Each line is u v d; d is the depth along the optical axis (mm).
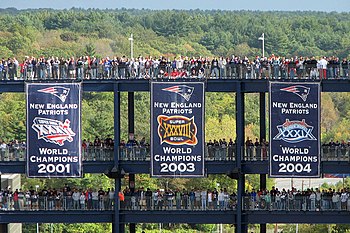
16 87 173625
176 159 171375
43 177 172375
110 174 172625
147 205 172500
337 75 173000
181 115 171250
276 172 171500
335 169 172750
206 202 172375
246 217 172375
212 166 173375
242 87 173500
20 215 172875
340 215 171625
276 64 173500
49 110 172000
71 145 172125
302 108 171250
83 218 173000
